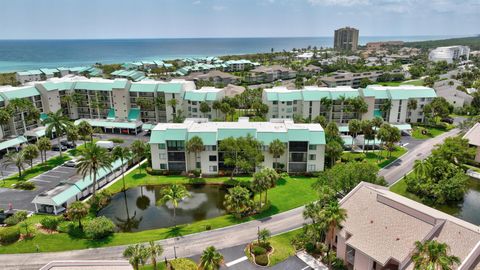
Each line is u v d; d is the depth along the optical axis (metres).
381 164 108.50
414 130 144.00
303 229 70.38
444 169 84.94
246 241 68.06
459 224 51.75
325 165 106.81
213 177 102.12
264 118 150.00
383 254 51.31
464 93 175.75
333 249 63.16
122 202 89.50
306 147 101.69
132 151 107.12
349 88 151.75
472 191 91.69
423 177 87.25
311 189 92.50
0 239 67.00
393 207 57.66
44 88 144.25
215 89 160.00
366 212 59.34
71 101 153.75
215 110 150.88
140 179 101.12
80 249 65.50
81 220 75.69
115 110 151.88
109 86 151.75
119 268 49.72
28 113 131.75
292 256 62.72
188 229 72.94
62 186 86.38
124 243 67.56
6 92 130.50
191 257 63.12
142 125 148.75
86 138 134.88
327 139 110.00
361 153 118.44
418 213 54.16
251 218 76.81
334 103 143.75
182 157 104.69
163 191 77.69
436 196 82.19
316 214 61.72
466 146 103.25
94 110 158.62
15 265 60.88
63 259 62.53
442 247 43.16
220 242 67.88
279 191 91.50
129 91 151.12
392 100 146.38
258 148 100.06
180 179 101.00
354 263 55.94
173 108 148.88
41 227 72.25
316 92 145.62
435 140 131.88
